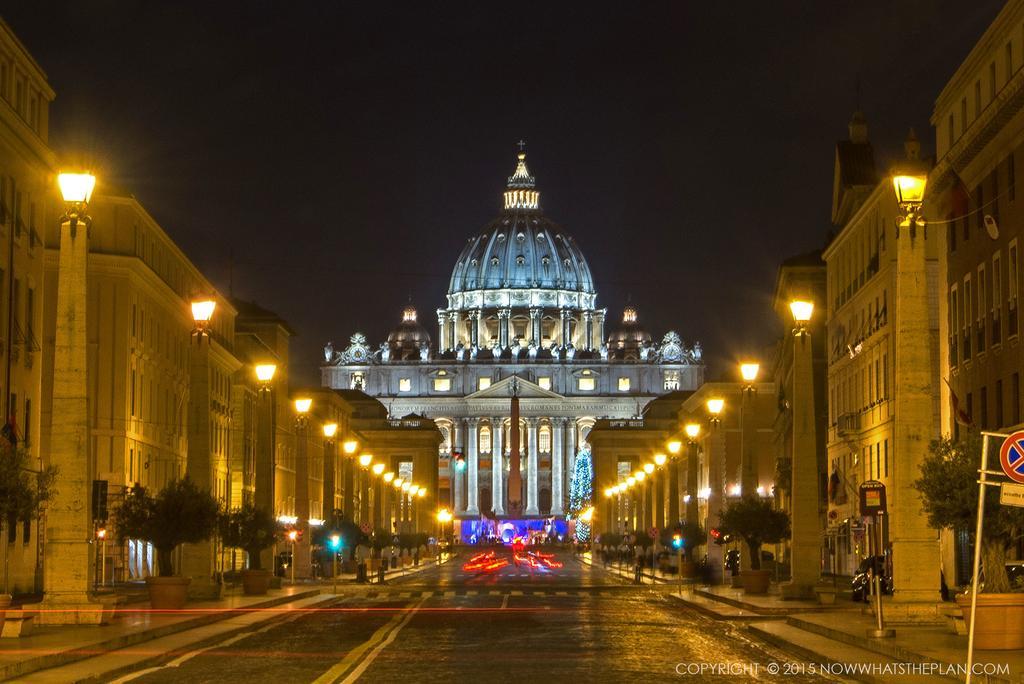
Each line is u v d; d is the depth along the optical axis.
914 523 37.12
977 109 58.72
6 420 58.69
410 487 189.50
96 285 84.62
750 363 61.97
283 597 62.38
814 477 56.12
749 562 74.88
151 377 92.75
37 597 58.75
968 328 61.00
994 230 53.88
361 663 31.00
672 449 114.38
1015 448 23.84
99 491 54.59
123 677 28.03
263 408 70.38
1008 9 53.03
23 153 60.91
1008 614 30.62
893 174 37.41
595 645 36.19
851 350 86.69
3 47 57.88
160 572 53.06
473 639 38.28
